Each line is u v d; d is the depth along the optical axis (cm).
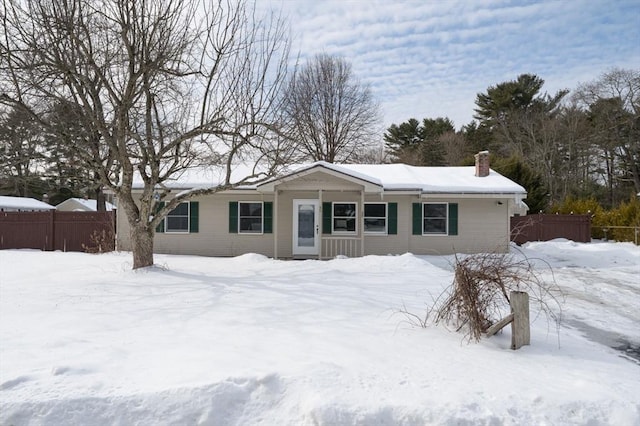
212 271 1138
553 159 3703
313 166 1511
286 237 1741
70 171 1112
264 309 689
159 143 1098
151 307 702
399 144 4762
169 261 1383
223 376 377
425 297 800
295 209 1744
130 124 1080
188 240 1742
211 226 1742
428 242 1758
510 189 1695
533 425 327
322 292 838
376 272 1138
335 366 408
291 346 486
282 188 1570
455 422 325
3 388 357
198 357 441
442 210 1770
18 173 1066
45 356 442
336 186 1564
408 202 1755
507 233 1742
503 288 535
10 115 991
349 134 3606
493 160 2881
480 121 4422
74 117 985
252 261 1370
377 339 522
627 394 371
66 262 1363
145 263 1095
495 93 4206
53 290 853
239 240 1742
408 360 444
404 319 627
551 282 1127
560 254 1736
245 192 1688
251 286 898
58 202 4269
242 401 348
